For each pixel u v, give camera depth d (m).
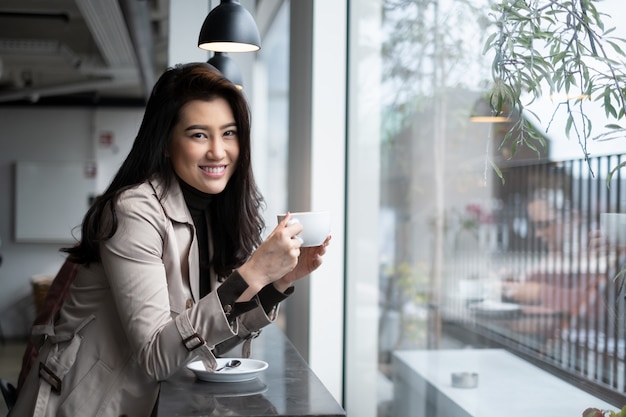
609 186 1.55
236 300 1.55
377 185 3.35
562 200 1.85
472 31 2.45
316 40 3.38
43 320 2.09
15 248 10.77
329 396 1.51
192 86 1.67
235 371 1.63
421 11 2.90
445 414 2.41
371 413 3.25
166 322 1.57
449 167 2.79
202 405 1.43
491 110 1.96
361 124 3.39
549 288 1.96
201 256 1.88
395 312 3.15
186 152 1.68
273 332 2.43
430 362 2.70
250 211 1.85
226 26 2.39
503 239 2.31
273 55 7.73
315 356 3.42
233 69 3.12
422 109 2.95
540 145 1.73
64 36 9.10
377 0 3.29
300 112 3.79
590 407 1.63
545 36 1.60
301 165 3.75
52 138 10.84
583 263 1.77
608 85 1.42
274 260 1.56
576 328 1.80
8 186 10.74
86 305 1.71
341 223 3.40
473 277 2.54
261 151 8.42
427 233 2.92
